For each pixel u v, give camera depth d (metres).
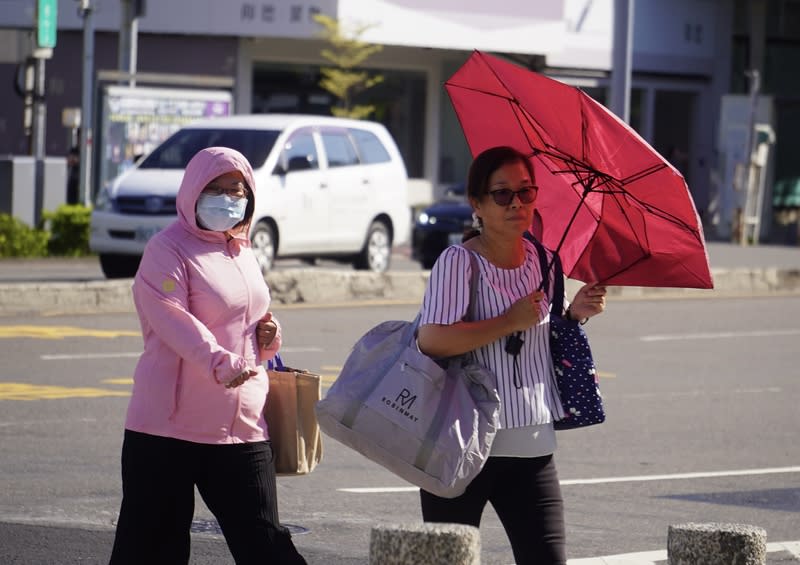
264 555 14.72
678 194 13.98
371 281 53.47
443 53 105.00
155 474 14.66
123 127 70.44
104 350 38.47
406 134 104.38
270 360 15.78
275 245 54.69
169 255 14.61
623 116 64.94
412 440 13.71
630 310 53.81
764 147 99.19
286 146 55.66
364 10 94.50
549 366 14.54
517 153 14.29
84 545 20.05
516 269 14.41
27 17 92.56
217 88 81.75
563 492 24.69
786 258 83.81
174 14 92.75
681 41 117.06
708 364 40.78
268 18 92.50
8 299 45.78
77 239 67.50
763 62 122.44
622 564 19.48
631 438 29.81
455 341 13.87
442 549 11.54
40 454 25.88
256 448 14.80
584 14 110.38
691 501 24.31
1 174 69.12
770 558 20.55
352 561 19.81
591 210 14.96
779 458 28.27
